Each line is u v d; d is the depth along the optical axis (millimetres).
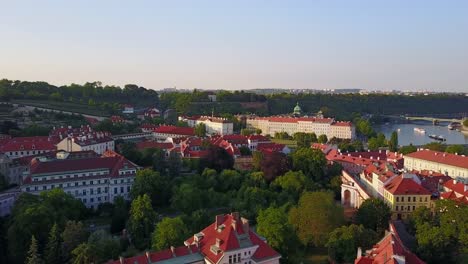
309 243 181000
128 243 170750
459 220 153500
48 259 146500
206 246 128625
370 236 155750
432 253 149750
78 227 154375
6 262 157750
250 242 128375
